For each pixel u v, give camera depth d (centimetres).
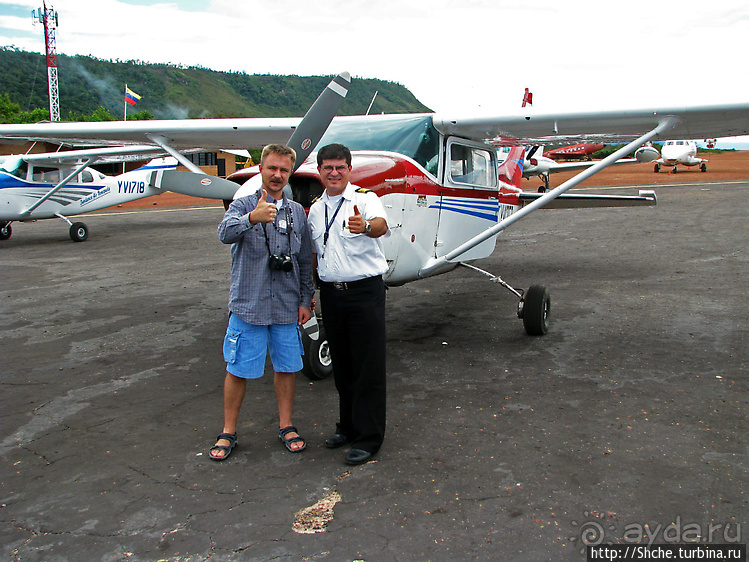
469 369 453
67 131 647
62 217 1308
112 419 374
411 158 482
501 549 232
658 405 372
